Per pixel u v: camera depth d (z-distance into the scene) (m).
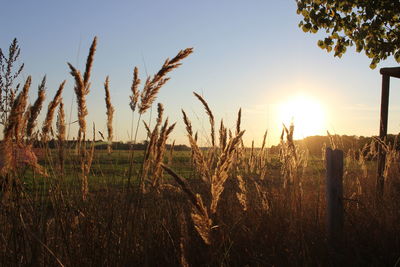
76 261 2.84
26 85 2.66
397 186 5.60
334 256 3.56
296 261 3.24
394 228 4.12
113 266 2.90
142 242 3.07
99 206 3.16
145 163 3.18
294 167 4.18
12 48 3.10
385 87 7.20
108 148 3.83
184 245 2.11
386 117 7.09
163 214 3.61
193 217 1.89
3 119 2.86
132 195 3.07
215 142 3.97
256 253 3.42
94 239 3.01
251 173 4.95
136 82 3.34
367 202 4.95
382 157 6.10
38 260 2.61
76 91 3.24
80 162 3.36
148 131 3.33
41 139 3.08
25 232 2.66
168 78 3.26
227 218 3.62
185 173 4.12
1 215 2.64
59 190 3.00
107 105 3.81
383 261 3.60
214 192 1.99
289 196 4.15
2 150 2.54
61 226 2.90
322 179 5.05
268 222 3.87
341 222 3.88
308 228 3.97
